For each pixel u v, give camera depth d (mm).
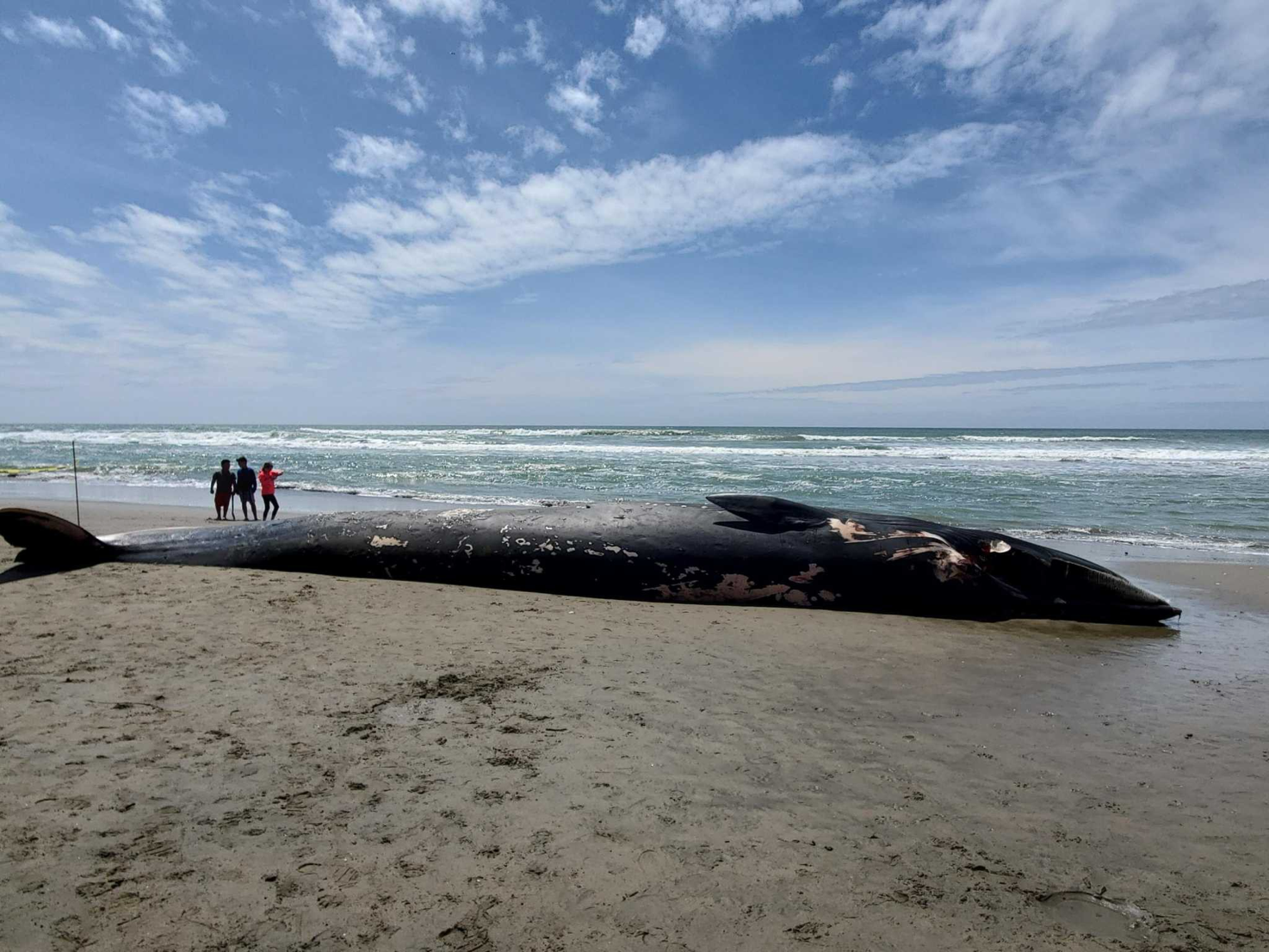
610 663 4809
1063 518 14156
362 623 5555
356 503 16734
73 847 2432
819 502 16594
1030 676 4875
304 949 1997
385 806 2795
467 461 31797
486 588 7242
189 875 2307
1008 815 2932
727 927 2160
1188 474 23703
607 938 2090
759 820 2811
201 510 15633
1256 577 8711
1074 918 2273
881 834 2742
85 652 4578
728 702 4137
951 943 2121
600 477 23469
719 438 58000
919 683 4633
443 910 2188
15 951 1929
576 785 3033
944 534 7148
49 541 7328
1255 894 2432
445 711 3809
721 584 7016
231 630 5199
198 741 3314
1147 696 4484
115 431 82938
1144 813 2984
